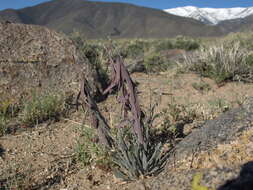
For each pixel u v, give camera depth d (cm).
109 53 296
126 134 334
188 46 1659
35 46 570
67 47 592
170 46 1706
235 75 689
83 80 314
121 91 295
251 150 264
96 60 727
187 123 438
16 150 378
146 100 570
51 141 403
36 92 520
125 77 286
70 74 564
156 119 460
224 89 636
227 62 699
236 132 287
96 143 358
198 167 271
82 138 406
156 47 1692
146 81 716
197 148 288
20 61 539
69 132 430
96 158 336
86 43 848
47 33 602
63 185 309
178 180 256
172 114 455
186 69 804
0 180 312
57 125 456
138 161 298
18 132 431
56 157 360
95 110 320
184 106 509
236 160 261
